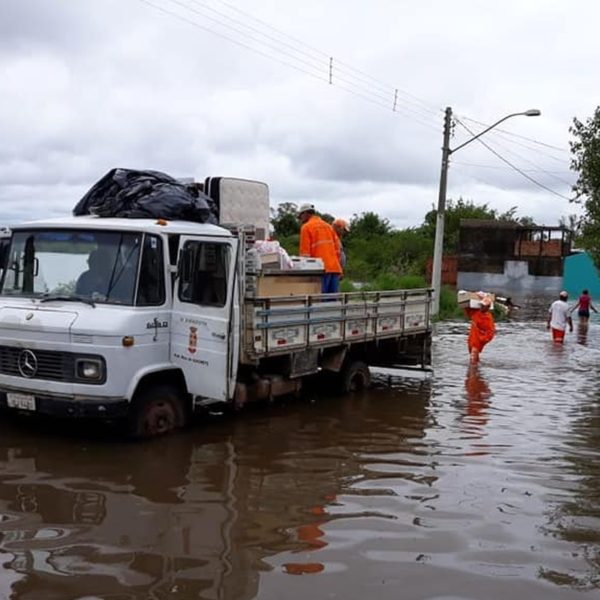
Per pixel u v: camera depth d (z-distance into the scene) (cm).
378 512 625
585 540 578
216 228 865
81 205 908
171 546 535
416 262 5378
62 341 743
